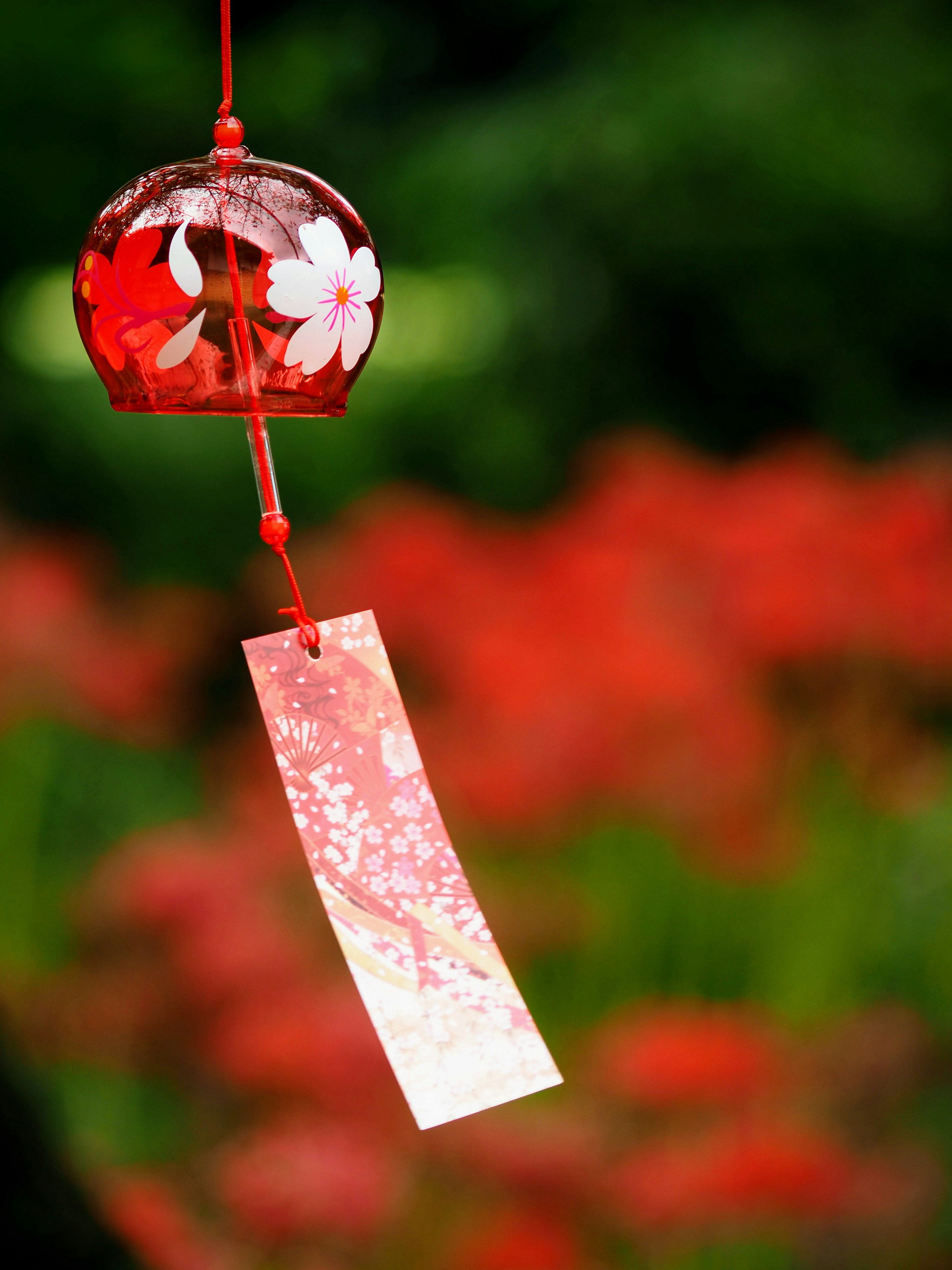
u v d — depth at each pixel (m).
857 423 7.58
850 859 3.69
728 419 7.95
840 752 4.02
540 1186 2.44
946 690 4.06
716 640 3.92
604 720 3.70
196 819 4.94
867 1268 2.63
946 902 3.51
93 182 8.20
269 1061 2.61
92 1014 3.02
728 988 3.61
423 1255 2.47
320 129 8.71
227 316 1.28
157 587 7.08
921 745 4.02
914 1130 2.93
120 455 7.38
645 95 8.00
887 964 3.50
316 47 8.69
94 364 1.30
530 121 8.34
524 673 3.81
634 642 3.74
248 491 7.52
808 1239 2.64
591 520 4.42
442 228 8.41
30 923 4.07
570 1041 3.38
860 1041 2.93
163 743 5.63
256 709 6.39
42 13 8.02
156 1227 2.09
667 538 4.18
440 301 8.48
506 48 9.38
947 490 4.30
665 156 7.66
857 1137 2.83
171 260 1.27
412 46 9.30
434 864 1.28
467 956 1.27
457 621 4.57
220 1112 2.95
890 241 7.55
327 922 3.62
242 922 3.06
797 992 3.49
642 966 3.62
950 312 7.61
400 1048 1.26
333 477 7.72
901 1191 2.63
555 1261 2.37
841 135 7.65
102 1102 3.09
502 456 7.98
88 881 3.83
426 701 4.86
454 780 3.82
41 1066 2.87
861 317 7.67
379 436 8.02
